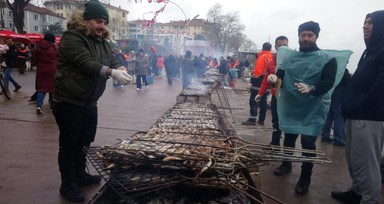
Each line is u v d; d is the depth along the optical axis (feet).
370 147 9.64
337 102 19.33
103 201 7.21
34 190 10.66
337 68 11.35
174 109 16.74
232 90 54.75
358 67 10.30
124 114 25.29
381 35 9.51
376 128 9.59
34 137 16.81
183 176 7.00
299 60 11.74
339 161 16.30
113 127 20.48
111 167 7.33
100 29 9.39
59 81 9.30
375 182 9.74
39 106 22.58
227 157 7.50
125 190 7.04
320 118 11.63
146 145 8.27
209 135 9.87
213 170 6.90
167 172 7.42
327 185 12.96
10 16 213.05
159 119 13.60
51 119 21.26
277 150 8.72
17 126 18.86
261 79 23.20
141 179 7.07
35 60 22.63
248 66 106.01
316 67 11.27
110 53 10.48
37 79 22.70
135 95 38.04
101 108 27.53
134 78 59.62
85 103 9.68
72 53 8.86
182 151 7.70
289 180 13.28
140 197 7.75
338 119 19.42
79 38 9.04
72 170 10.12
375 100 9.31
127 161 7.35
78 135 9.84
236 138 9.09
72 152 9.89
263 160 7.51
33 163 13.08
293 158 7.62
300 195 11.80
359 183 10.03
